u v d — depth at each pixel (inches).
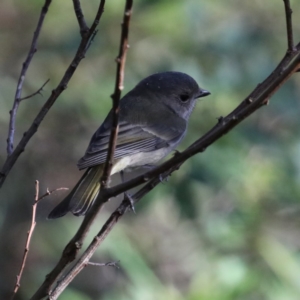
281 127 487.2
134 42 520.7
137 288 426.9
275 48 525.3
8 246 588.7
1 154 613.0
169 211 616.7
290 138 471.8
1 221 574.9
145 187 284.7
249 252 432.1
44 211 612.1
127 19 198.4
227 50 493.0
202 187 458.3
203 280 418.6
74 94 539.2
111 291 500.7
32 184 619.2
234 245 434.9
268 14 547.5
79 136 631.2
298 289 415.2
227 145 439.2
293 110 472.1
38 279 534.6
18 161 618.5
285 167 455.8
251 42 498.6
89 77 544.7
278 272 418.3
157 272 585.9
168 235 607.5
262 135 455.5
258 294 407.2
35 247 556.1
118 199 622.8
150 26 507.5
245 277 409.1
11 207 601.3
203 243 466.3
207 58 495.2
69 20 553.3
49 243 551.5
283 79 206.1
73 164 638.5
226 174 433.7
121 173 376.8
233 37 497.4
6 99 580.1
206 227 457.7
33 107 574.2
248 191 452.1
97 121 569.6
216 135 208.7
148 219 613.0
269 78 276.2
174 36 506.9
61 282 236.8
